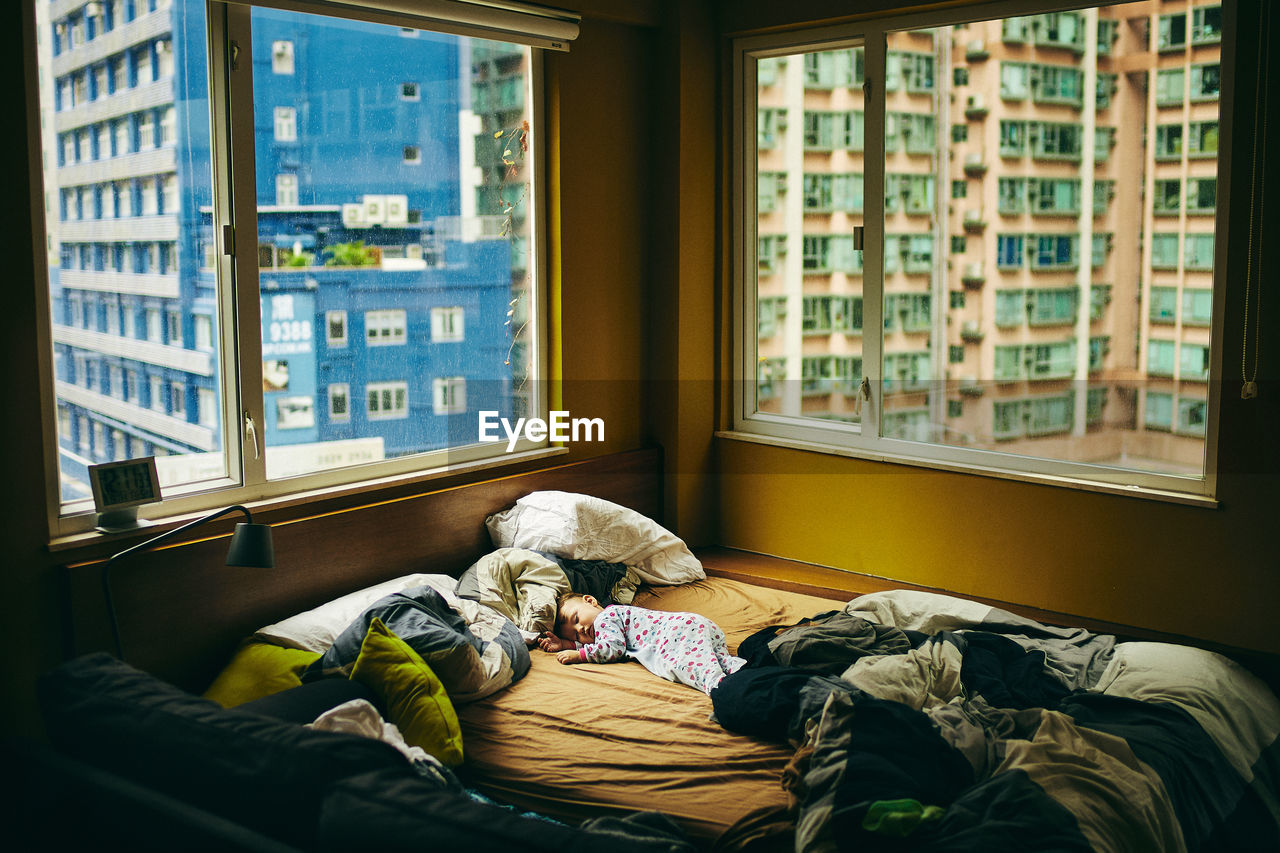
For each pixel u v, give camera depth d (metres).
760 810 2.34
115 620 2.60
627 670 3.22
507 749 2.70
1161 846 2.18
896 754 2.32
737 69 4.50
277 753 1.77
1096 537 3.66
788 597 3.88
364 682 2.61
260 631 2.99
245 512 2.70
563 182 4.11
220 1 3.01
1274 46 3.16
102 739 1.93
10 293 2.59
